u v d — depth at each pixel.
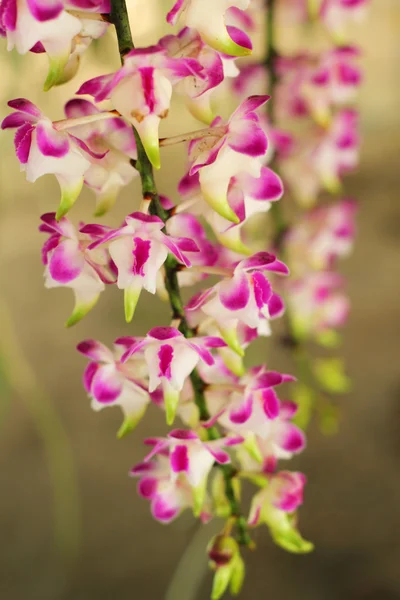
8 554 0.85
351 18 0.55
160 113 0.38
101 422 1.01
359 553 0.82
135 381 0.41
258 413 0.42
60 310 1.25
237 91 0.54
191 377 0.42
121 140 0.40
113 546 0.85
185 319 0.41
